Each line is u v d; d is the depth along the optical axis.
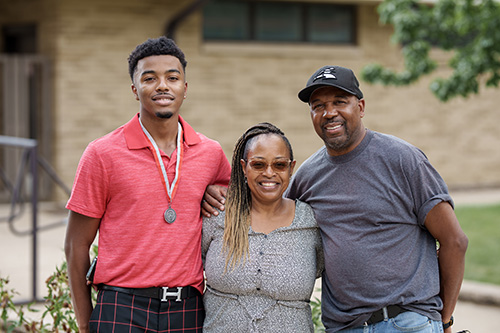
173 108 3.25
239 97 12.18
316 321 4.13
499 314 6.16
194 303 3.30
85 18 10.95
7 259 7.61
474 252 8.20
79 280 3.33
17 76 10.73
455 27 8.55
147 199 3.21
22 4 11.40
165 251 3.21
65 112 10.89
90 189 3.21
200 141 3.41
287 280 3.15
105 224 3.26
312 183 3.32
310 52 12.58
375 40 13.09
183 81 3.32
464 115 14.06
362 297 3.12
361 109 3.24
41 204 10.94
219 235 3.29
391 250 3.11
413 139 13.65
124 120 11.29
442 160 13.93
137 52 3.28
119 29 11.18
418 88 13.60
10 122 10.75
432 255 3.21
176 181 3.26
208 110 11.97
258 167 3.19
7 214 10.37
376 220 3.12
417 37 8.79
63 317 4.24
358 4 12.92
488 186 14.31
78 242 3.30
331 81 3.11
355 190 3.16
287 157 3.23
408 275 3.12
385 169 3.14
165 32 11.48
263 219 3.26
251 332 3.15
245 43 12.21
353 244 3.13
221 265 3.20
